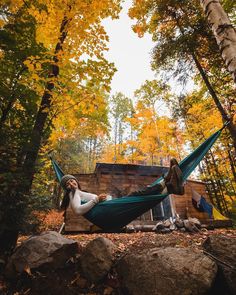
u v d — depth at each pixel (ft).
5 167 11.98
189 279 8.90
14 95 14.84
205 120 38.01
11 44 15.21
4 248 11.78
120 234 20.75
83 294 9.71
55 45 19.13
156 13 28.35
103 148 78.59
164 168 32.99
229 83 24.39
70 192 10.72
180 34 25.66
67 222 26.12
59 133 21.20
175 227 21.88
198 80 29.91
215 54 24.22
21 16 15.99
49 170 39.22
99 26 14.74
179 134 49.98
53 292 9.59
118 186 30.37
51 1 15.10
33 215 13.46
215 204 52.03
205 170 54.13
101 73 14.20
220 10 9.09
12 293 9.48
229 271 9.41
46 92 16.25
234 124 22.20
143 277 9.31
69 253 11.56
